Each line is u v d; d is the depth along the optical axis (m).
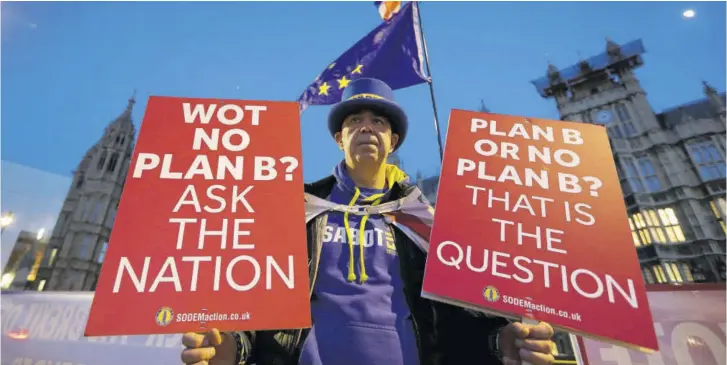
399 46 5.80
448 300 1.52
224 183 1.74
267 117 1.99
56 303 3.99
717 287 3.76
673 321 3.66
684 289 3.80
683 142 21.28
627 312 1.51
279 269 1.56
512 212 1.76
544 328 1.51
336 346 1.67
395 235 2.04
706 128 21.06
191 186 1.71
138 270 1.47
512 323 1.66
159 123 1.87
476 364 1.82
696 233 19.19
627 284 1.58
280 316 1.47
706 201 19.75
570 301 1.54
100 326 1.34
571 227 1.73
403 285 1.89
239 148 1.86
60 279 19.03
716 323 3.61
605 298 1.55
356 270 1.87
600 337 1.47
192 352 1.37
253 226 1.64
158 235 1.56
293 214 1.70
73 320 3.92
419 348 1.78
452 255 1.62
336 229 2.00
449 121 2.04
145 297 1.42
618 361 3.55
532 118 2.08
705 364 3.48
